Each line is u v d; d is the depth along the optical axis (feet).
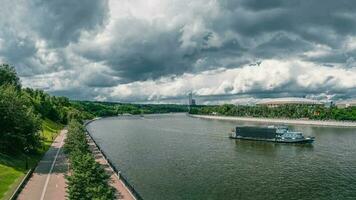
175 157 549.54
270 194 352.90
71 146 440.45
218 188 372.17
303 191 363.56
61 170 378.73
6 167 361.30
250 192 357.00
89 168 246.27
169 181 396.57
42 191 295.69
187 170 453.58
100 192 232.73
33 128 466.29
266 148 646.74
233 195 347.77
